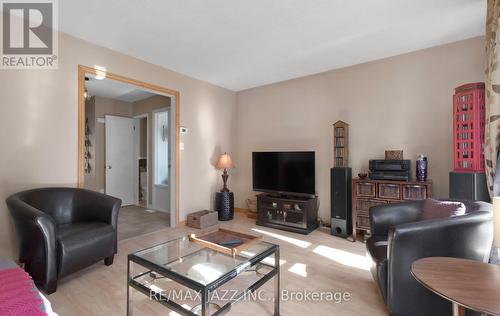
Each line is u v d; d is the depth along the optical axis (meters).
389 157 3.07
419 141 3.04
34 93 2.41
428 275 1.11
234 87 4.57
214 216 3.87
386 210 2.12
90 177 5.00
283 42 2.82
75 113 2.67
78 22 2.42
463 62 2.78
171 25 2.47
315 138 3.86
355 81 3.50
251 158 4.61
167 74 3.63
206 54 3.15
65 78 2.61
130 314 1.62
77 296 1.90
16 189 2.30
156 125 5.08
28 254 2.00
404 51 3.08
